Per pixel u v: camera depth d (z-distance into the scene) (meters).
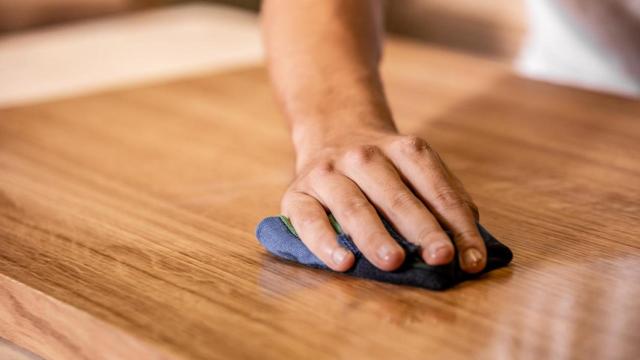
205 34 1.45
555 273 0.69
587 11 1.17
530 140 0.95
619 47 1.17
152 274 0.69
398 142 0.72
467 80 1.16
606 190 0.83
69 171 0.88
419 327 0.62
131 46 1.36
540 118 1.02
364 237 0.67
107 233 0.76
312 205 0.70
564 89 1.12
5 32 1.51
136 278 0.69
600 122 1.01
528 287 0.67
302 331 0.62
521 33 1.53
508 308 0.64
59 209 0.80
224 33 1.46
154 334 0.62
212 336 0.62
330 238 0.68
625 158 0.91
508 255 0.69
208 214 0.79
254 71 1.21
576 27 1.20
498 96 1.10
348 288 0.67
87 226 0.77
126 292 0.67
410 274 0.66
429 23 1.66
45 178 0.87
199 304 0.65
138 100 1.09
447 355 0.60
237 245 0.74
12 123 1.01
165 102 1.08
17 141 0.96
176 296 0.66
